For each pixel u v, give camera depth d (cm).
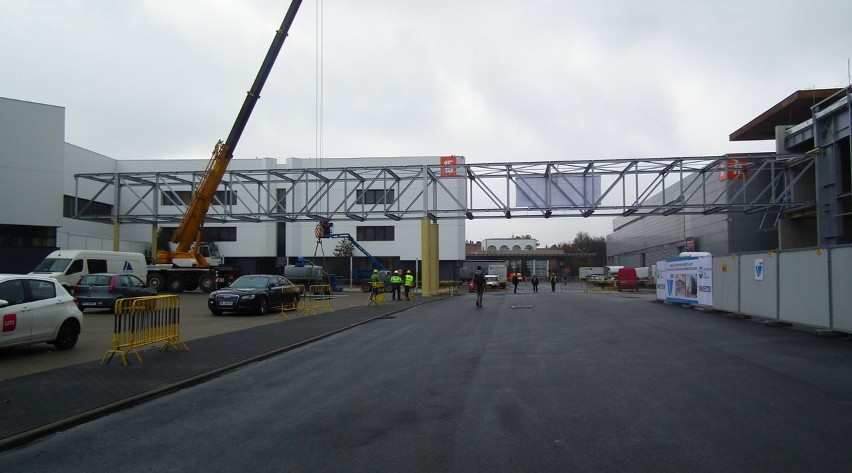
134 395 856
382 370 1081
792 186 3450
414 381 970
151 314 1220
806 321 1591
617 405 786
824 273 1499
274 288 2378
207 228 5994
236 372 1084
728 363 1105
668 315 2198
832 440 620
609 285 6225
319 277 4522
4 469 566
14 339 1141
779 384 910
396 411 770
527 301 3294
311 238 6075
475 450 600
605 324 1859
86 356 1213
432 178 3659
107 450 621
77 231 4759
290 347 1389
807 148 3625
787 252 1691
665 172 3384
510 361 1160
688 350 1278
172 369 1069
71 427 716
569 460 566
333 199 5928
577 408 773
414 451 600
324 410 782
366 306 2888
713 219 5212
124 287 2220
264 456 592
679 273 2730
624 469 539
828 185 3162
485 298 3719
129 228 5538
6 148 3459
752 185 4731
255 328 1792
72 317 1295
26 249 3541
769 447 598
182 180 3825
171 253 3800
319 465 562
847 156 3158
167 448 625
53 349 1296
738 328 1720
